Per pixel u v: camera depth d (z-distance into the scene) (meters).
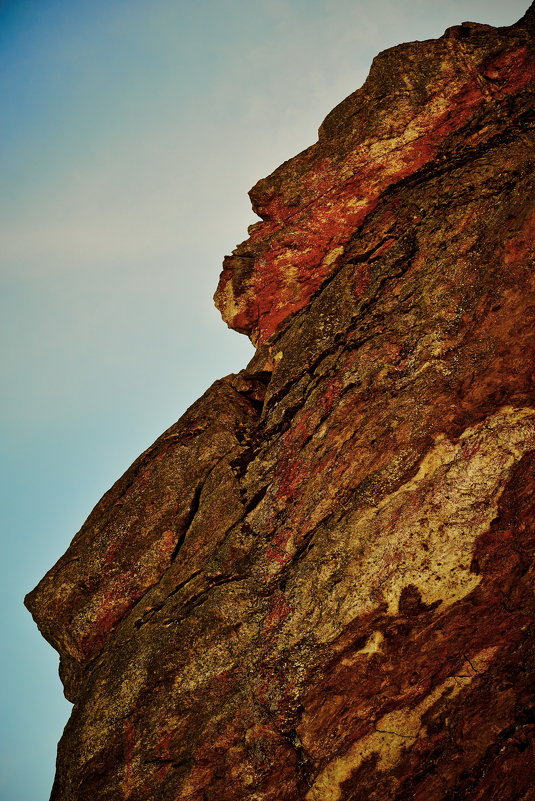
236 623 20.86
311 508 21.30
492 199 22.64
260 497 22.77
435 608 19.09
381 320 22.66
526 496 19.17
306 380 23.73
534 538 19.09
